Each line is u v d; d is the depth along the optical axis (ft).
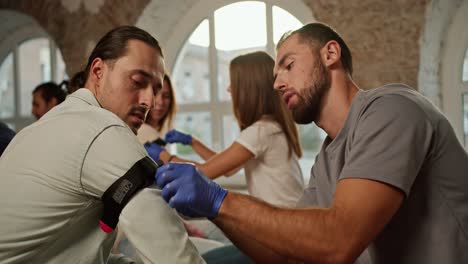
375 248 2.92
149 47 2.93
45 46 11.15
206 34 8.43
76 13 8.18
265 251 3.06
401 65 6.09
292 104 3.17
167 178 2.38
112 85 2.85
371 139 2.50
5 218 2.36
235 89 5.19
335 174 3.08
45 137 2.45
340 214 2.36
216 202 2.43
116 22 7.91
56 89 7.48
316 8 6.51
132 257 4.35
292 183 5.18
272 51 7.87
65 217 2.41
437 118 2.65
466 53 6.61
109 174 2.34
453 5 6.24
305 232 2.34
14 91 10.30
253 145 4.93
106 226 2.43
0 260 2.39
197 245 4.99
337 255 2.33
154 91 3.02
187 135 6.29
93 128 2.41
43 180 2.36
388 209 2.39
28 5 8.57
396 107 2.55
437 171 2.65
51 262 2.49
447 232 2.65
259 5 8.05
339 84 3.08
